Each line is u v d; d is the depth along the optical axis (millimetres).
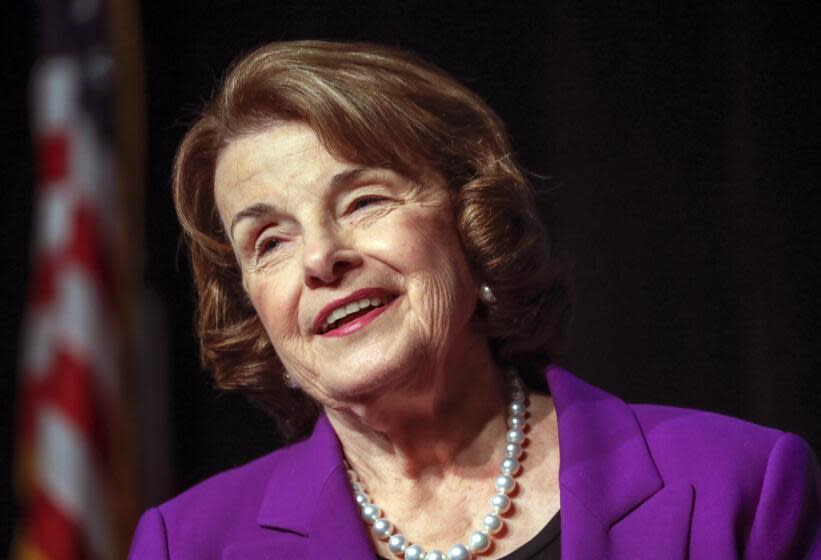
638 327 5648
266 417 6535
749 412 5465
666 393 5586
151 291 6504
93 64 6164
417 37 6043
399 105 2959
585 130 5801
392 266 2848
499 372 3199
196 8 6473
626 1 5797
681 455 2848
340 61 3037
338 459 3080
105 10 6191
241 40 6398
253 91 2928
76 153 6090
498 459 2994
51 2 6285
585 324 5695
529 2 5957
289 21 6301
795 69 5500
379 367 2797
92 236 6008
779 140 5496
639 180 5715
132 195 6098
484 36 5980
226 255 3297
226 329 3355
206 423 6590
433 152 2994
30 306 6715
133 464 5953
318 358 2904
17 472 6781
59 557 5703
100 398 5887
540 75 5918
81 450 5801
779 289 5449
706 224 5602
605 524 2721
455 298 2912
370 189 2916
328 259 2805
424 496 2971
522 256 3041
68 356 5887
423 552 2844
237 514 3107
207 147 3131
